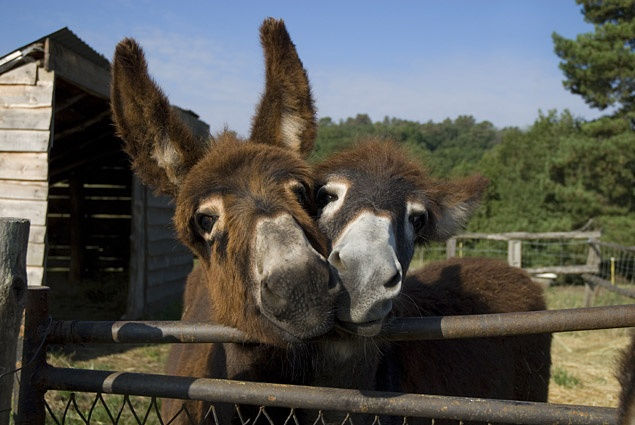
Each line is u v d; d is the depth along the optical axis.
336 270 2.02
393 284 1.96
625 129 19.66
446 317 1.97
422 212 2.48
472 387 3.21
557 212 21.59
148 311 10.11
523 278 4.14
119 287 12.38
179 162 2.53
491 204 23.66
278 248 1.88
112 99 2.43
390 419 2.50
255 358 2.41
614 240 17.62
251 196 2.09
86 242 13.52
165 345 7.77
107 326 2.08
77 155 11.76
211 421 2.45
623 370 1.78
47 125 6.96
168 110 2.49
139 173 2.51
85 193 13.48
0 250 1.93
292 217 2.01
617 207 19.59
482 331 1.93
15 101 7.01
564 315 1.88
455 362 3.18
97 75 7.92
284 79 2.77
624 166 19.28
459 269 3.90
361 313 1.92
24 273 2.00
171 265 11.36
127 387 2.02
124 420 4.73
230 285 2.07
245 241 2.01
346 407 1.91
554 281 17.03
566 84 20.97
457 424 3.00
